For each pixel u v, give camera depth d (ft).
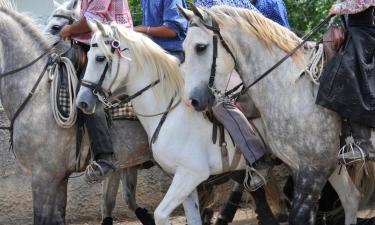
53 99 26.21
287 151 24.13
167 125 25.57
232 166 25.90
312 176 23.80
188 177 25.20
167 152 25.38
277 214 29.25
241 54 24.39
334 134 23.70
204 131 25.40
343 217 28.43
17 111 26.45
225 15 24.23
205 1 27.53
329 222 28.86
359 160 23.38
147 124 26.23
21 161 26.84
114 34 25.80
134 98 26.20
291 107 23.90
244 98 25.91
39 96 26.45
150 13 28.78
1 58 26.91
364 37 23.31
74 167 26.84
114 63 25.58
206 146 25.52
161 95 25.88
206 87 23.94
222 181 27.71
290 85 24.03
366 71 22.94
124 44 25.86
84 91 25.20
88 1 27.14
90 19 26.78
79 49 26.89
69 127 26.32
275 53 24.30
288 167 26.48
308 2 39.19
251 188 25.88
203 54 23.95
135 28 28.27
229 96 24.95
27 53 26.86
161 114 25.85
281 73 24.18
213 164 25.63
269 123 24.34
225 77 24.29
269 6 29.43
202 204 29.48
